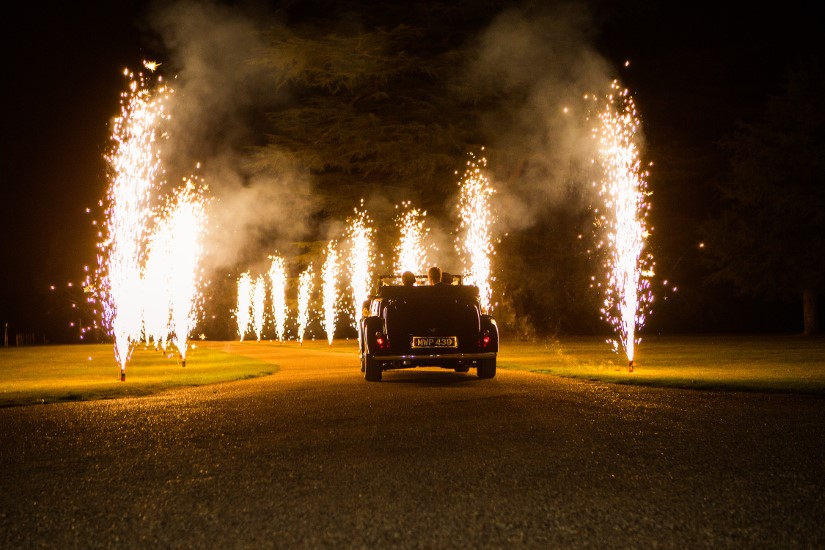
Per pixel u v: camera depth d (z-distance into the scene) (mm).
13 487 6520
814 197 39438
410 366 16359
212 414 11062
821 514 5402
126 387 15336
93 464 7496
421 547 4789
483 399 12430
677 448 7914
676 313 52094
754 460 7281
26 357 30391
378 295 17328
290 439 8727
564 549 4734
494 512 5520
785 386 13812
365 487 6320
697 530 5066
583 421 9867
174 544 4922
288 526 5254
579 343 36906
